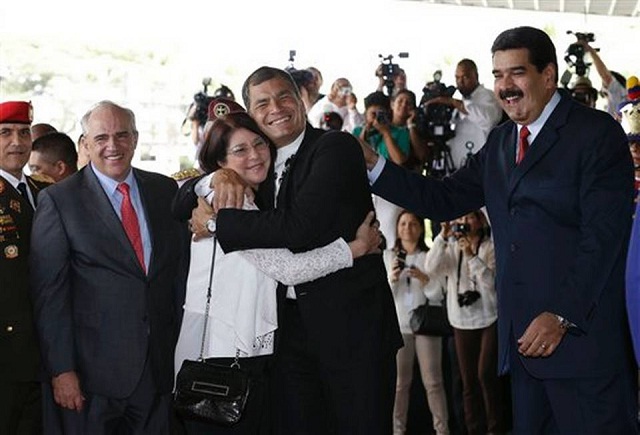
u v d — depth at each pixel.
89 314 4.07
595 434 3.72
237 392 3.71
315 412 3.90
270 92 3.80
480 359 6.15
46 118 12.13
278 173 3.88
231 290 3.80
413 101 7.91
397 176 4.09
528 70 3.72
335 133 3.78
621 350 3.74
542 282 3.71
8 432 4.32
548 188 3.70
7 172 4.49
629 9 12.74
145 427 4.14
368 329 3.80
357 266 3.82
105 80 13.26
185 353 3.91
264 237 3.63
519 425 3.84
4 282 4.28
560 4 12.85
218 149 3.83
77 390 4.08
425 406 6.47
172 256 4.18
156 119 11.15
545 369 3.73
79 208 4.11
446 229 6.17
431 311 6.15
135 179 4.27
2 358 4.26
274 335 3.87
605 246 3.60
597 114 3.72
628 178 3.69
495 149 3.96
